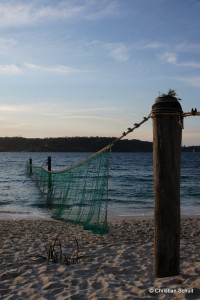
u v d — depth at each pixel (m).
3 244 7.88
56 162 86.00
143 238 9.06
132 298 3.96
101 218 12.30
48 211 17.19
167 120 4.32
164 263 4.55
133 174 48.59
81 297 4.19
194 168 65.00
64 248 7.24
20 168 61.06
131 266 5.57
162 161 4.36
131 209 18.58
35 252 6.85
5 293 4.50
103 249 7.08
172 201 4.41
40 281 4.91
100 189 10.80
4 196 24.47
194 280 4.39
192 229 10.91
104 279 4.82
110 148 8.52
